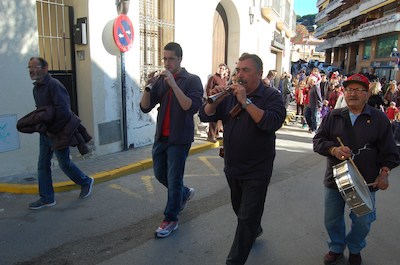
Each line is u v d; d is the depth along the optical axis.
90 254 3.47
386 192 5.46
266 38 15.44
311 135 10.54
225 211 4.55
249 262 3.38
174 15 8.36
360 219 3.10
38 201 4.50
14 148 5.33
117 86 6.89
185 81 3.75
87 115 6.55
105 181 5.60
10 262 3.30
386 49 31.08
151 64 7.95
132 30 6.80
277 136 10.14
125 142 7.16
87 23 6.19
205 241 3.76
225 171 3.09
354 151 3.05
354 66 42.94
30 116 4.04
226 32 12.07
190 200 4.91
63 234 3.85
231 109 2.99
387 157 3.02
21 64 5.27
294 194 5.26
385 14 33.84
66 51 6.44
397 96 11.18
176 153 3.73
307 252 3.59
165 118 3.78
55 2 6.14
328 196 3.25
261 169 2.91
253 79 2.87
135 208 4.59
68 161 4.57
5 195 4.86
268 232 4.01
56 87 4.13
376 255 3.56
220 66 7.98
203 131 9.47
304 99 12.24
